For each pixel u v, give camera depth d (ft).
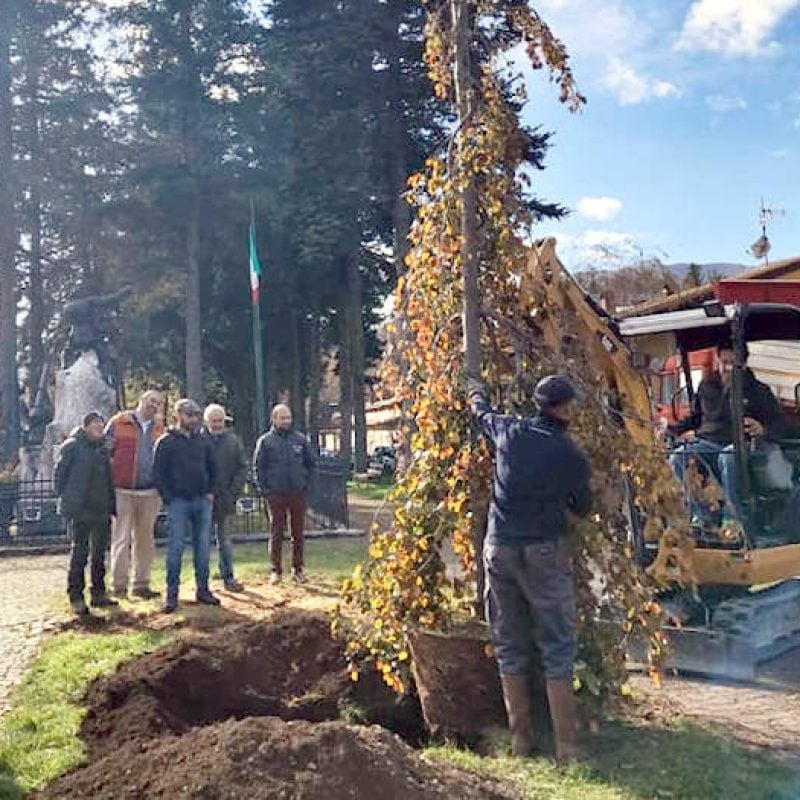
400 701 20.35
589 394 19.48
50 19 105.81
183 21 100.94
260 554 44.32
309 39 100.42
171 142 103.71
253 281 61.77
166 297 115.44
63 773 15.79
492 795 14.25
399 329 20.38
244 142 100.68
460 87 19.80
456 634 18.15
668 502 19.31
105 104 108.17
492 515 17.12
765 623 24.43
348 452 111.96
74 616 29.91
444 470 19.17
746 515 24.40
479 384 18.66
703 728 17.88
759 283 24.50
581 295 21.95
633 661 23.81
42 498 52.75
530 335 19.48
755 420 25.95
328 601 31.45
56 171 108.58
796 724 19.02
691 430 27.81
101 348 60.90
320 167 103.65
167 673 20.22
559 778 15.40
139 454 33.73
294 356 122.52
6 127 99.50
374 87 100.27
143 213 102.12
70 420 57.98
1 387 96.48
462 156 19.31
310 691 21.12
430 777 14.07
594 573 18.13
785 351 29.19
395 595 18.79
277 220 102.73
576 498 16.66
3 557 47.32
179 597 32.68
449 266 19.70
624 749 16.66
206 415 34.55
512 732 16.93
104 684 20.22
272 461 35.58
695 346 28.37
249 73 103.81
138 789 13.69
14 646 26.11
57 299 121.29
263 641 22.07
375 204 104.47
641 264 89.15
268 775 13.11
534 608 16.62
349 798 12.94
